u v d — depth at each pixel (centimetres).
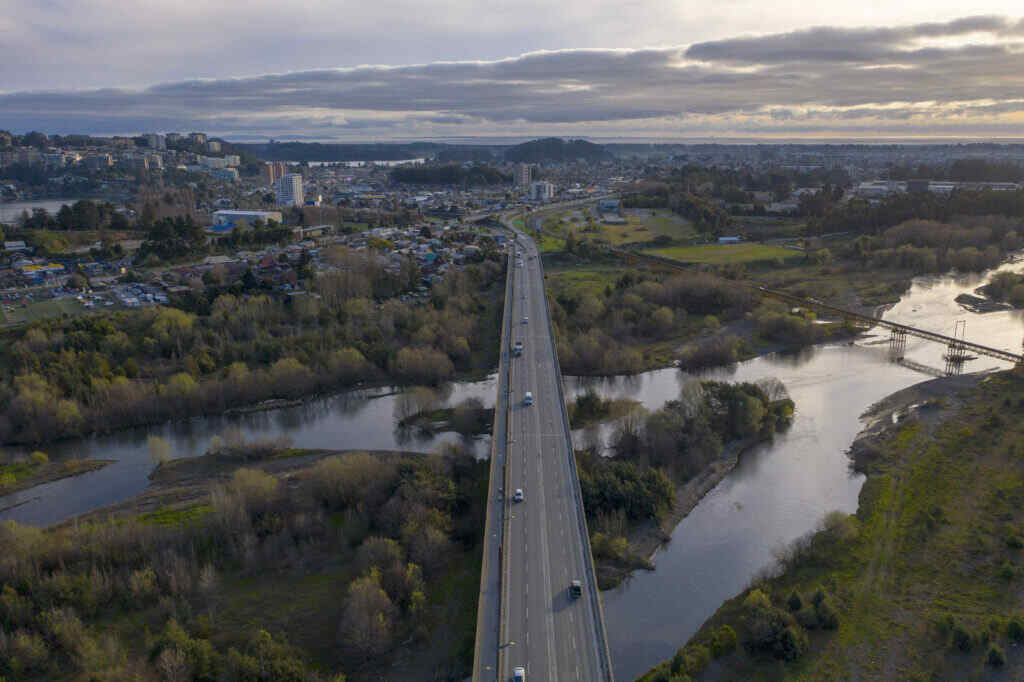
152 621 14300
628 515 18175
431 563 15600
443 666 13238
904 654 13125
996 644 12756
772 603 14638
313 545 16625
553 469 17462
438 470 18875
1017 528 16775
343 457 19300
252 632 13938
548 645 11694
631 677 13125
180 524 17675
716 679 12731
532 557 14012
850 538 16800
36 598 14338
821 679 12594
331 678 12544
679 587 15838
